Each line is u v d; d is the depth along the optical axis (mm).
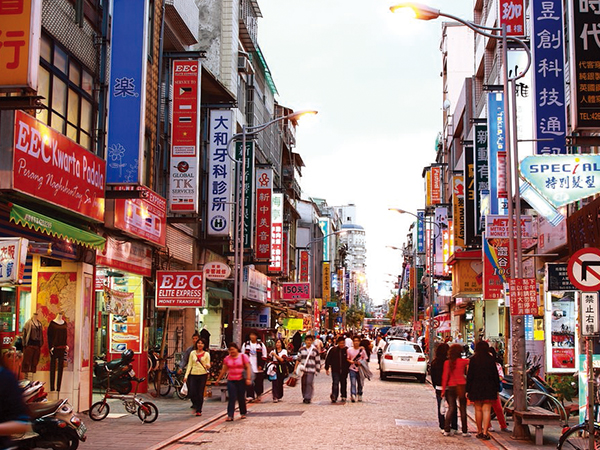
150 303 26359
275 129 58219
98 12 19766
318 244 96375
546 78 20969
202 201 32625
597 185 15906
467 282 39406
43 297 18078
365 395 25344
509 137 16156
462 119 53094
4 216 14531
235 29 40688
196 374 17906
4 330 17094
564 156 15898
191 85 25031
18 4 12039
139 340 22719
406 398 24531
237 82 41812
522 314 15148
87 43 19047
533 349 25844
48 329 17531
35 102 12289
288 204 58125
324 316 91812
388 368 33875
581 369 13391
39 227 13594
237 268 27500
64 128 17609
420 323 71125
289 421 17078
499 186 25766
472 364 14609
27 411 5410
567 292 22406
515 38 16562
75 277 18094
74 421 10539
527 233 23922
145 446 12734
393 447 13094
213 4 39812
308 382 22234
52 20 16812
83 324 18172
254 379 22812
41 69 16297
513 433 14680
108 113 18672
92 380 18953
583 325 11703
